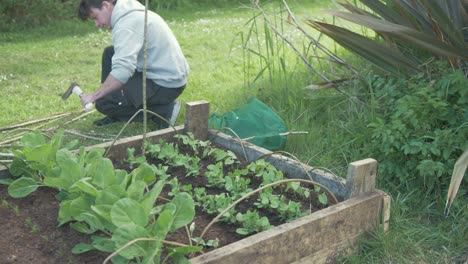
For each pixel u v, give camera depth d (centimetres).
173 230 265
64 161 296
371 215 324
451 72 417
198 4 1278
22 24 1022
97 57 781
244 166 387
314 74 588
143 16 475
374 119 421
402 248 329
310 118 501
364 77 479
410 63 438
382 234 326
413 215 369
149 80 491
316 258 303
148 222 271
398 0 446
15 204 319
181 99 572
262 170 360
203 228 306
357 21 408
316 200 342
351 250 319
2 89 621
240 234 301
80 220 279
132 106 497
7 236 288
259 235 280
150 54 488
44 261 270
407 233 344
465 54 405
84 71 708
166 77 489
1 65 724
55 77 678
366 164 324
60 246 281
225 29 963
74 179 294
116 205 250
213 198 329
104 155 376
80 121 530
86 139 485
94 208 255
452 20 428
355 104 473
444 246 338
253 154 393
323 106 513
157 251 245
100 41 886
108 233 277
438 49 402
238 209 330
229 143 410
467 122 379
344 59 632
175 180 341
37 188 336
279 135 444
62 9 1073
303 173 364
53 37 956
